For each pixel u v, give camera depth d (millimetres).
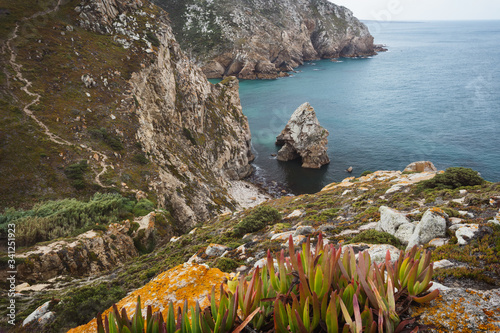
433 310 2805
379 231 12211
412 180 24375
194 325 2229
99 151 37000
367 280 2584
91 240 22078
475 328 2549
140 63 50250
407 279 2719
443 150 64125
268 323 2486
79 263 20078
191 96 60344
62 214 25484
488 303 2832
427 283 2656
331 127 82812
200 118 61094
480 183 18422
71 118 38719
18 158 32031
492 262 6867
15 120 35125
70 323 11008
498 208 11711
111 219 26781
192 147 55594
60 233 23500
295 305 2246
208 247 15562
